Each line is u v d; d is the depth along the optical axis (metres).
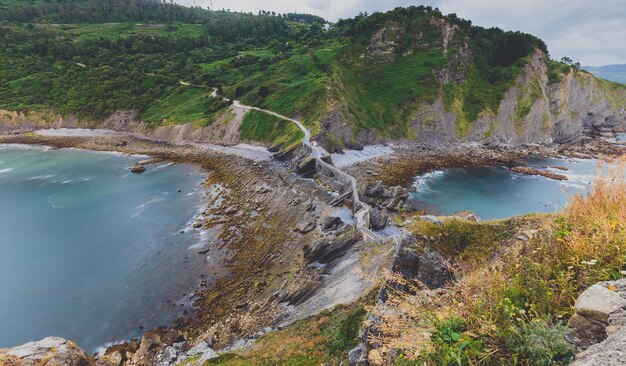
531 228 12.21
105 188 61.03
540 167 74.75
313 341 20.80
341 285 29.00
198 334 28.19
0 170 70.38
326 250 35.94
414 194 59.59
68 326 29.73
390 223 46.19
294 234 43.50
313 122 82.81
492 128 96.00
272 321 28.31
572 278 4.69
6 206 53.72
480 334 4.20
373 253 31.66
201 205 53.44
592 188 5.98
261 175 65.25
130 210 52.12
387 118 96.19
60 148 87.62
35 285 35.28
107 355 26.12
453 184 64.62
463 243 13.12
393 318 5.27
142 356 25.83
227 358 20.75
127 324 29.77
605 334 3.76
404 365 4.96
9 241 43.72
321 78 96.31
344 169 70.81
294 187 59.31
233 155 79.50
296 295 30.53
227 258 39.00
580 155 83.56
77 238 44.25
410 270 13.18
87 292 34.00
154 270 37.22
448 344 4.27
